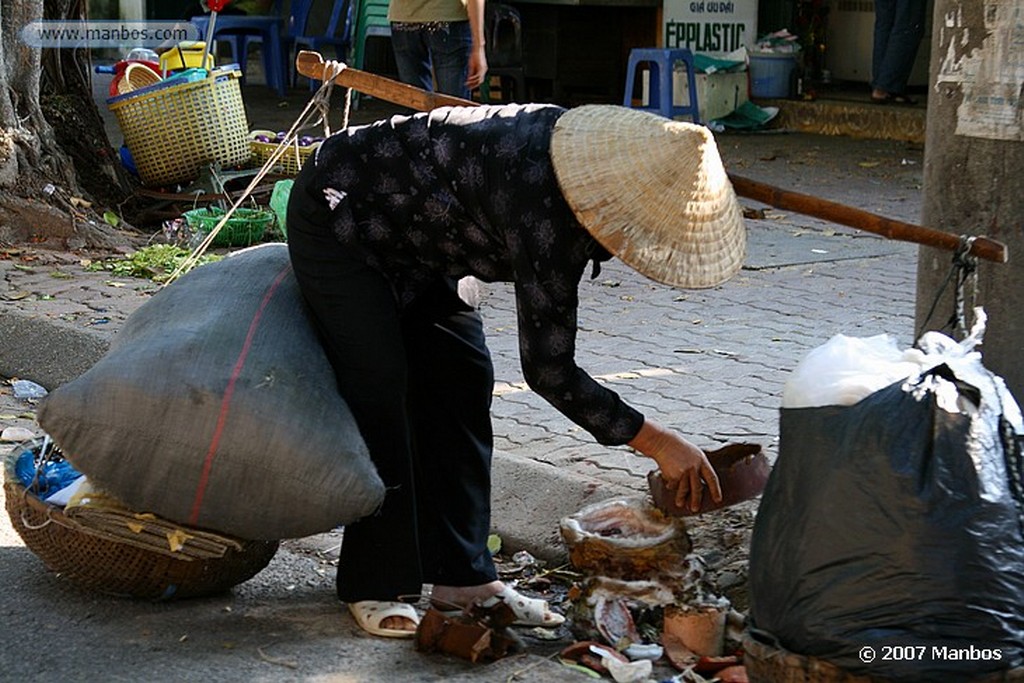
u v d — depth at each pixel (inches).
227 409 174.2
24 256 408.8
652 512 187.5
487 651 181.9
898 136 648.4
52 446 215.2
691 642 180.2
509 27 668.1
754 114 687.1
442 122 172.6
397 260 179.9
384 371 179.6
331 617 195.6
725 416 272.5
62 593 201.2
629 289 382.3
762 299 370.3
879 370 154.6
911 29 653.3
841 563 148.3
